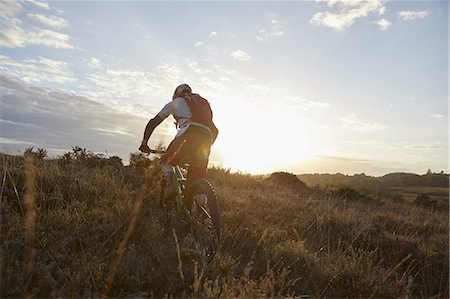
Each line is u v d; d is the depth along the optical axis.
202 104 5.22
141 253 4.59
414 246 6.46
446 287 4.84
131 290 3.88
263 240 5.71
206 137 5.07
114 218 5.42
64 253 4.35
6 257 3.83
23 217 4.98
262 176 16.20
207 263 4.46
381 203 15.66
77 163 9.21
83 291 3.64
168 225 5.33
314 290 4.55
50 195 6.12
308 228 6.69
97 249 4.49
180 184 5.19
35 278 3.66
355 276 4.69
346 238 6.71
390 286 4.52
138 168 9.33
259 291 3.76
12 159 7.45
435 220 10.11
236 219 6.75
